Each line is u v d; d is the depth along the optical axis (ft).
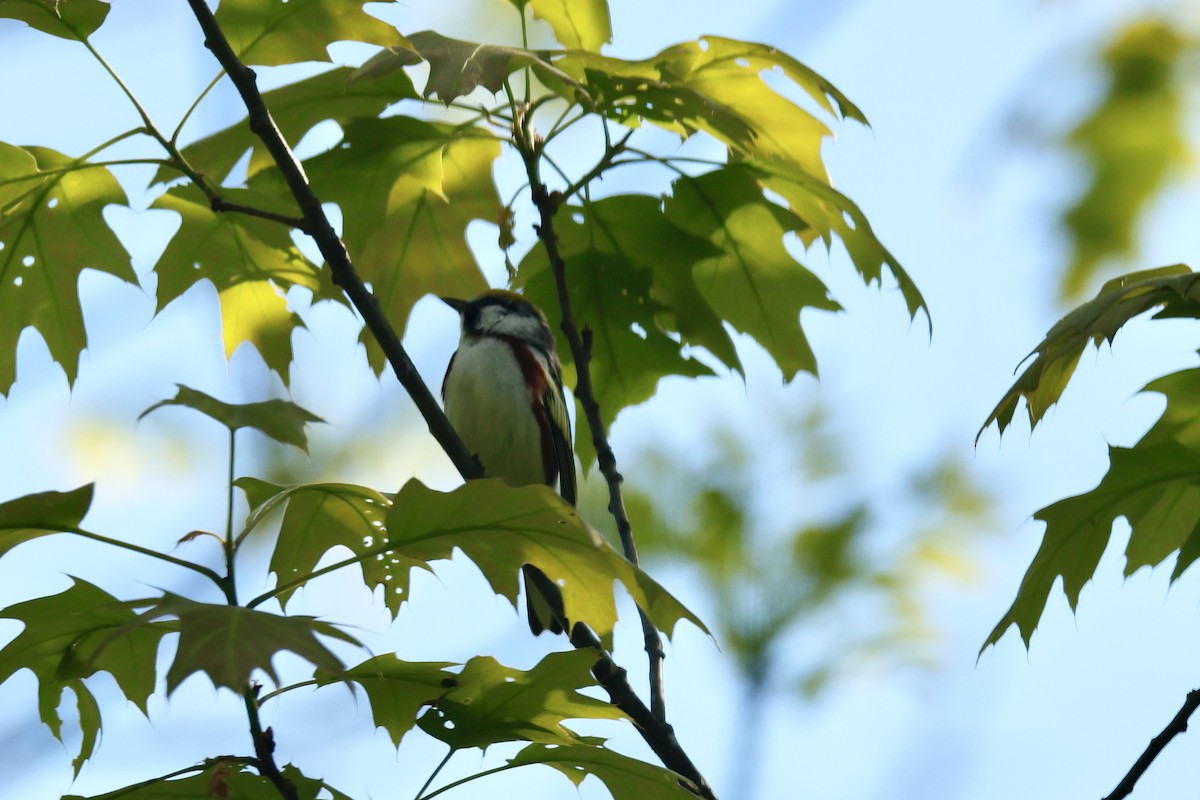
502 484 17.72
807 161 27.37
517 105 27.48
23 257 26.73
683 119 25.82
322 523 22.00
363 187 28.14
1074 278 26.50
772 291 29.55
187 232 27.68
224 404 19.11
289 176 24.23
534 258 29.43
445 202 29.01
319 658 14.49
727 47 25.34
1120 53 26.04
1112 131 25.90
